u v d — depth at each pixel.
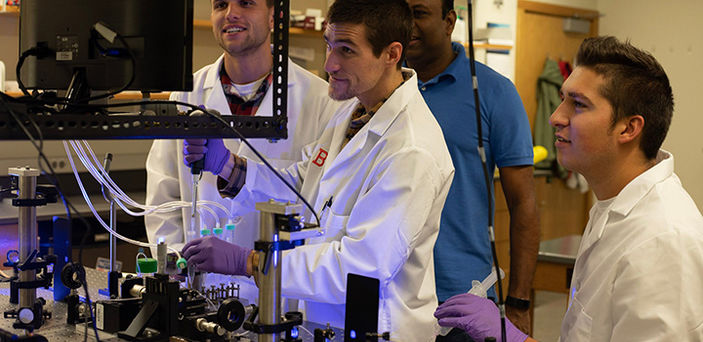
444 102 2.32
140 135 1.38
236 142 2.35
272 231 1.23
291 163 2.32
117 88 1.47
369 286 1.21
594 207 1.51
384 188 1.72
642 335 1.24
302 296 1.75
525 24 6.62
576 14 7.13
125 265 3.54
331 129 2.12
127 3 1.45
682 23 6.87
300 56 5.11
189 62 1.49
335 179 1.92
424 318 1.80
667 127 1.37
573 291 1.51
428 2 2.27
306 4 5.21
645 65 1.34
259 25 2.24
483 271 2.29
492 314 1.43
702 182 6.82
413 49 2.32
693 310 1.22
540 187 6.75
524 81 6.72
